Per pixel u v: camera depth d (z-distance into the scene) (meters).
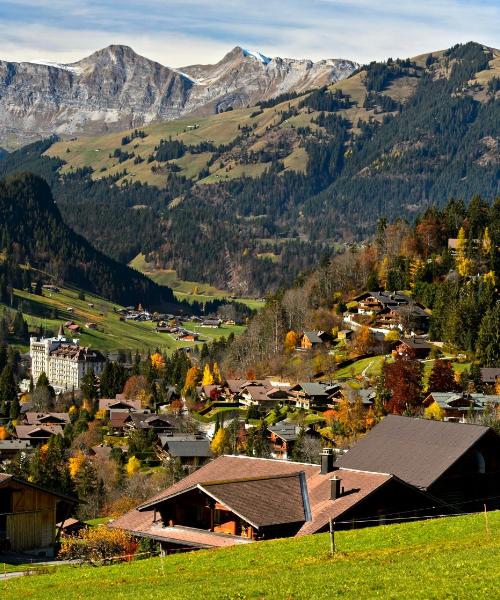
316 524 79.81
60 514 112.62
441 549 68.69
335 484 82.94
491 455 97.62
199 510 86.62
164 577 69.88
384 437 101.88
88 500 180.38
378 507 84.00
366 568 63.97
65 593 69.50
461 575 59.25
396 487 85.12
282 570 66.69
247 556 73.00
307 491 85.81
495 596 54.19
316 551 72.19
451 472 94.50
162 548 85.00
